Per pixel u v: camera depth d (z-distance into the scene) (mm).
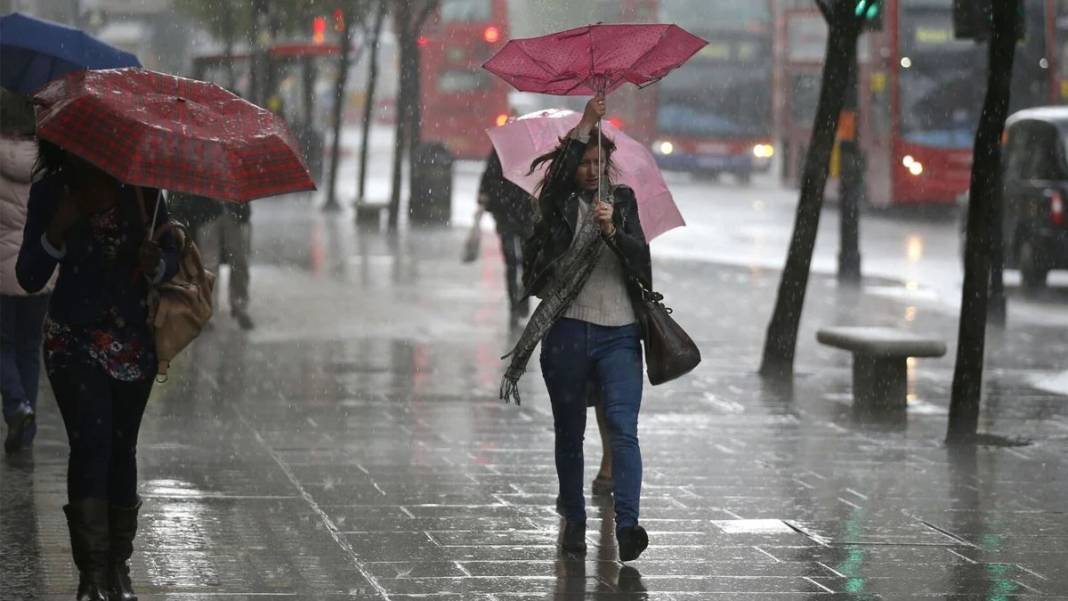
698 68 114250
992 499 22453
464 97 124188
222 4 96812
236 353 36094
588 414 29594
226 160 14438
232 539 18969
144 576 17141
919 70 87000
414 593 16750
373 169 138125
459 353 36719
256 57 80938
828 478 23797
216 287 42750
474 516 20594
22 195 23438
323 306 45344
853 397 31344
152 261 14961
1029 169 54281
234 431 26531
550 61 18109
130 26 126188
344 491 21906
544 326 18250
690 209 93625
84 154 14227
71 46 25547
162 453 24391
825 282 54812
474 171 133625
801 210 34250
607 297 18438
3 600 16078
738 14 113938
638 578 17656
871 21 43250
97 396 15102
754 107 114500
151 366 15383
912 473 24359
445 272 55438
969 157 86875
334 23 97562
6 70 25469
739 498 22188
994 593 17297
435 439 26297
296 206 95188
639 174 20172
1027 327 45062
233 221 39906
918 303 49094
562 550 18844
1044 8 84688
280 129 15102
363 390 31328
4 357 24031
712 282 54188
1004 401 31891
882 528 20469
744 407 30578
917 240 74125
